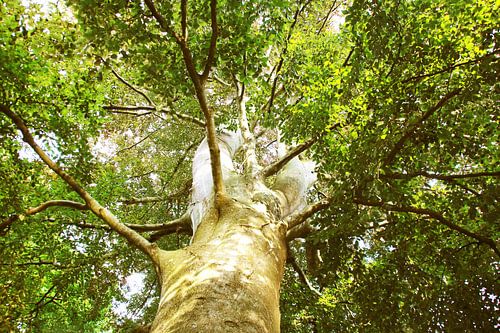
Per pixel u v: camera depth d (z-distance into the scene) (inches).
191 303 103.3
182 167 429.4
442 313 202.7
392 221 212.7
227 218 154.7
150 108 321.1
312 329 307.6
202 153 258.2
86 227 274.7
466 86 156.3
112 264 312.2
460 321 198.8
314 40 268.1
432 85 171.6
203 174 221.3
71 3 124.3
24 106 179.0
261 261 132.3
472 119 181.0
